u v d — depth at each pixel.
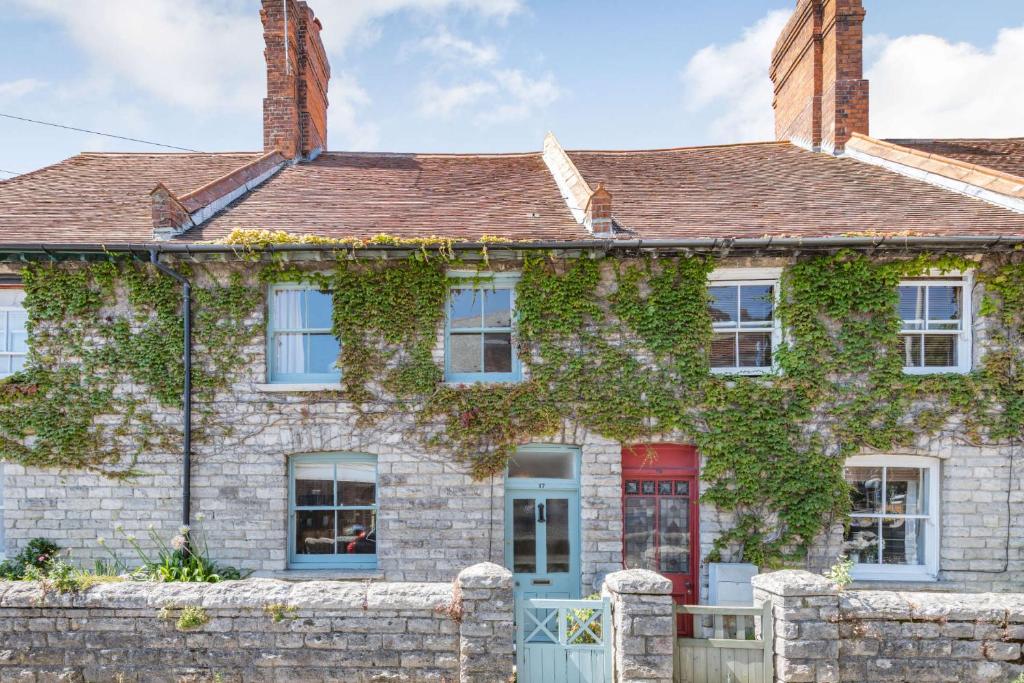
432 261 8.83
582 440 8.85
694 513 8.98
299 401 8.90
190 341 8.88
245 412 8.89
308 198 10.62
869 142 12.27
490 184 11.73
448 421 8.87
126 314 8.94
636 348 8.88
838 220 9.19
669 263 8.84
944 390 8.59
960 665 5.77
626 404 8.77
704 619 8.84
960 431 8.59
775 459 8.70
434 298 8.94
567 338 8.90
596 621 6.40
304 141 13.58
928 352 8.99
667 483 9.11
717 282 9.11
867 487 8.98
